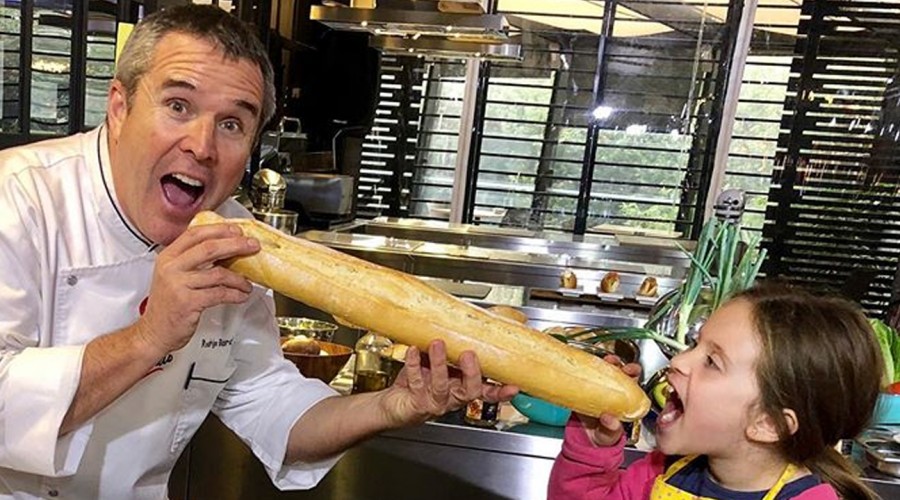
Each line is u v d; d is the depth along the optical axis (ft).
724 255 5.72
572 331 6.20
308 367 5.76
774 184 18.95
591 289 11.84
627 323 9.68
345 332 8.24
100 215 3.96
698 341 4.48
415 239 16.67
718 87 18.86
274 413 4.70
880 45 17.95
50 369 3.25
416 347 3.59
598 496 4.63
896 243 18.53
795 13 18.25
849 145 18.45
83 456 4.16
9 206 3.69
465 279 13.20
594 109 19.33
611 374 3.67
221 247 3.18
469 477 5.59
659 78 19.06
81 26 8.69
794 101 18.58
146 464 4.43
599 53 19.08
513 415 5.96
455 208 19.94
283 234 3.59
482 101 19.57
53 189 3.89
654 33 18.88
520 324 3.75
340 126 18.61
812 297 4.45
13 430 3.30
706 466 4.56
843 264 18.83
